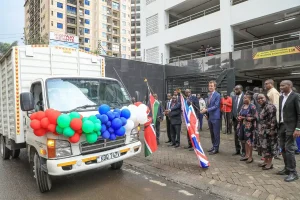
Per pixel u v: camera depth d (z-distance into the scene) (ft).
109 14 267.18
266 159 17.65
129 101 17.58
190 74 59.16
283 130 15.74
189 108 18.66
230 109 32.50
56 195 13.87
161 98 62.08
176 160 20.58
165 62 77.10
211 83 22.54
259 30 66.33
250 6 54.75
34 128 12.01
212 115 22.24
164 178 16.62
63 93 14.84
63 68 19.07
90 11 250.78
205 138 30.35
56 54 18.75
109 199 13.23
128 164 20.01
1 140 23.02
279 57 44.93
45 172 13.91
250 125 19.10
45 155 12.71
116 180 16.26
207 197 13.37
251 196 13.08
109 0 266.98
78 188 14.90
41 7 233.76
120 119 13.78
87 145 13.02
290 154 15.07
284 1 48.88
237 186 14.48
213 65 55.06
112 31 270.46
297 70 53.47
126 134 14.87
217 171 17.30
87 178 16.71
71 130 12.09
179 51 89.51
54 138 12.36
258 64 48.06
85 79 16.26
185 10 77.66
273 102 20.30
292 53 43.11
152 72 59.72
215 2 70.44
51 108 13.44
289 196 12.88
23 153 25.17
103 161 13.47
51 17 216.74
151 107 21.09
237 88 21.68
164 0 76.28
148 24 82.69
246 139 19.35
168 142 28.25
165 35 76.59
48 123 11.99
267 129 17.17
